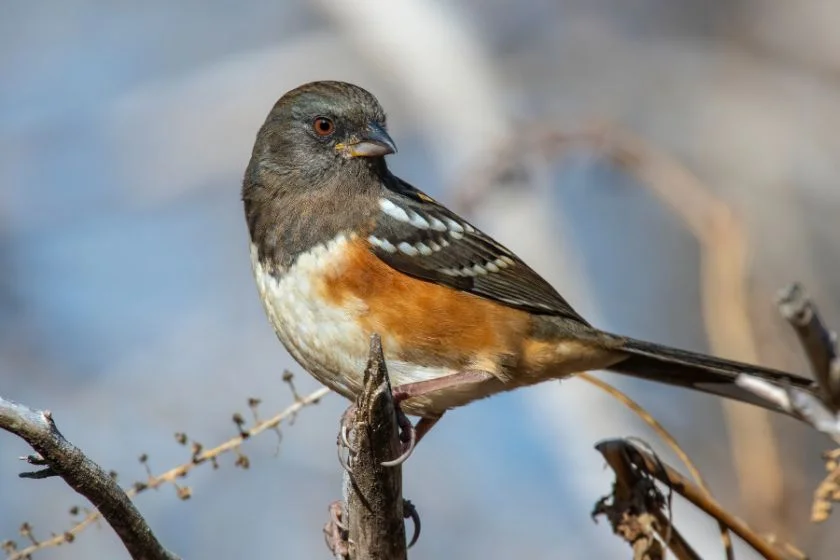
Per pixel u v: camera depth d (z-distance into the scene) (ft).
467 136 42.50
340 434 23.52
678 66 49.52
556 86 49.21
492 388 29.07
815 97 48.85
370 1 44.52
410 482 39.19
